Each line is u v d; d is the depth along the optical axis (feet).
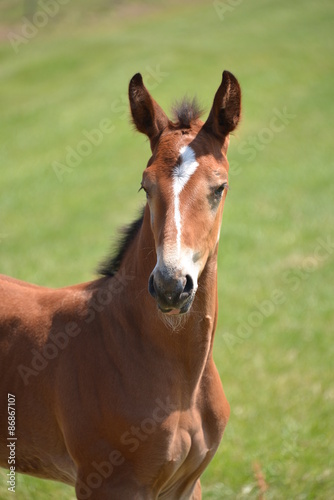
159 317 14.17
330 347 36.37
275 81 98.37
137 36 123.75
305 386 31.32
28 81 105.19
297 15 135.13
